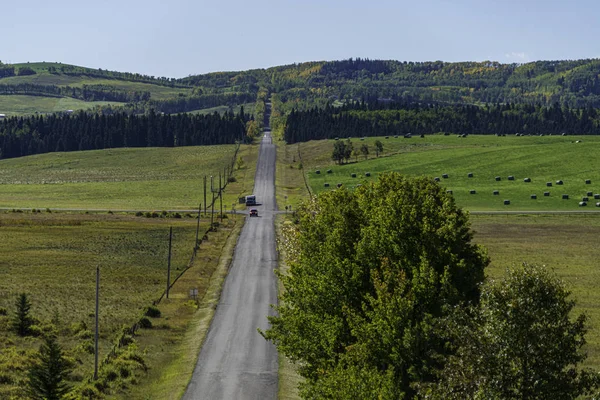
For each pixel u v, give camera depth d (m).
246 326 76.25
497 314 29.80
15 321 70.00
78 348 64.50
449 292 42.41
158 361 63.75
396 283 43.28
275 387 56.81
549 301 29.80
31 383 46.06
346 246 51.84
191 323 78.38
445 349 40.25
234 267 112.31
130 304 85.75
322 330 45.28
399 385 38.62
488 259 50.72
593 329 68.38
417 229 46.75
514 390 29.28
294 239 85.06
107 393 53.09
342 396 33.75
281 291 94.25
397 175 60.28
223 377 59.25
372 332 40.78
